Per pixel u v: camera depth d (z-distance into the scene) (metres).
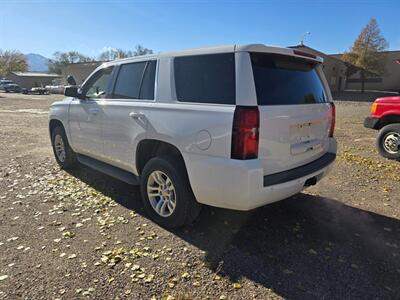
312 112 3.29
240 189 2.63
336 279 2.52
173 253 2.87
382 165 5.85
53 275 2.55
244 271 2.62
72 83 5.64
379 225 3.46
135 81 3.68
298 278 2.53
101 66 4.34
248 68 2.68
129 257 2.80
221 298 2.31
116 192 4.39
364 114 16.22
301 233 3.26
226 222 3.48
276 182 2.79
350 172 5.40
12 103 23.98
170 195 3.31
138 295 2.33
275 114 2.77
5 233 3.22
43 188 4.54
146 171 3.46
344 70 41.38
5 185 4.66
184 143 2.96
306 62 3.40
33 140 8.29
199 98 2.94
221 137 2.68
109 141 4.00
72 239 3.11
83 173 5.24
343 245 3.04
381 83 41.78
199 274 2.58
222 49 2.84
